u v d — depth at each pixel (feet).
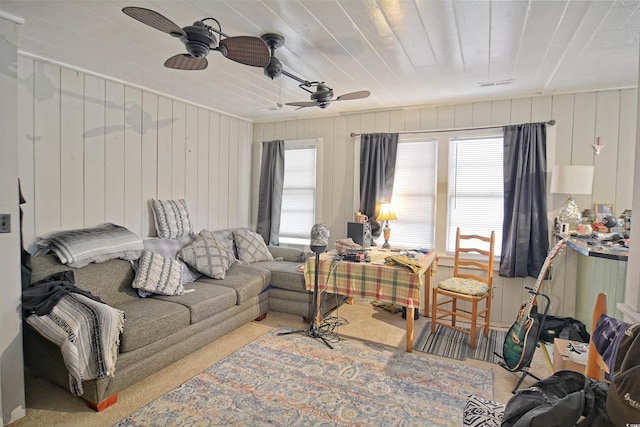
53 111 9.43
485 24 7.08
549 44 7.93
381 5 6.47
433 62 9.14
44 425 6.40
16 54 6.52
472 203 12.82
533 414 3.59
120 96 11.10
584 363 7.01
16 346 6.62
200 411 6.81
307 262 10.91
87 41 8.13
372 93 11.91
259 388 7.62
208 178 14.51
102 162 10.65
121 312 7.34
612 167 11.06
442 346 9.94
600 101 11.14
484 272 12.51
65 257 8.64
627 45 7.93
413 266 9.28
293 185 16.14
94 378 6.61
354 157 14.64
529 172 11.57
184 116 13.35
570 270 11.26
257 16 6.93
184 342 8.74
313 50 8.46
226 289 10.44
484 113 12.55
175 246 11.86
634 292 5.04
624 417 3.27
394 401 7.21
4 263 6.48
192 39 6.34
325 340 10.12
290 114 15.26
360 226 12.80
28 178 8.95
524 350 7.79
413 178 13.75
